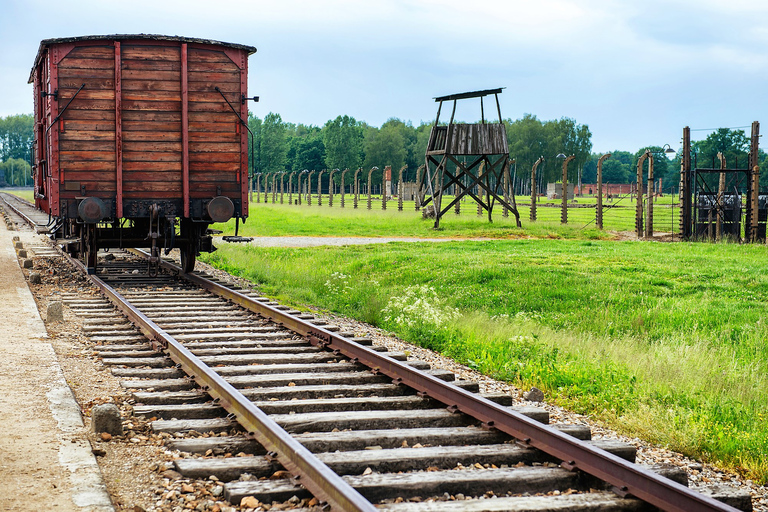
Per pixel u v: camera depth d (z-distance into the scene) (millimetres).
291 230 36500
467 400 6734
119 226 16312
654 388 8531
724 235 32094
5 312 11766
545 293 16047
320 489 4562
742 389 8625
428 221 42375
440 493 4949
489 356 10062
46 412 6469
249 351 9461
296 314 12172
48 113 15039
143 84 14773
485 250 25844
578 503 4691
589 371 9055
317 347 9766
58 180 14391
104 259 20891
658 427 6996
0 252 21875
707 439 6699
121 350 9344
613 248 26906
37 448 5531
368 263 21609
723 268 19969
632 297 15258
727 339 11664
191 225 16844
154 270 15992
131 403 6984
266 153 166250
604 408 7824
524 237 35531
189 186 15227
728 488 5137
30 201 71938
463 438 6074
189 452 5656
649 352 10641
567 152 153125
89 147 14531
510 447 5809
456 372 9312
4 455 5359
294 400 7082
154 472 5234
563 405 8031
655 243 30000
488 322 12875
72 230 17016
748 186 33094
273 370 8430
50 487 4762
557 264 20797
